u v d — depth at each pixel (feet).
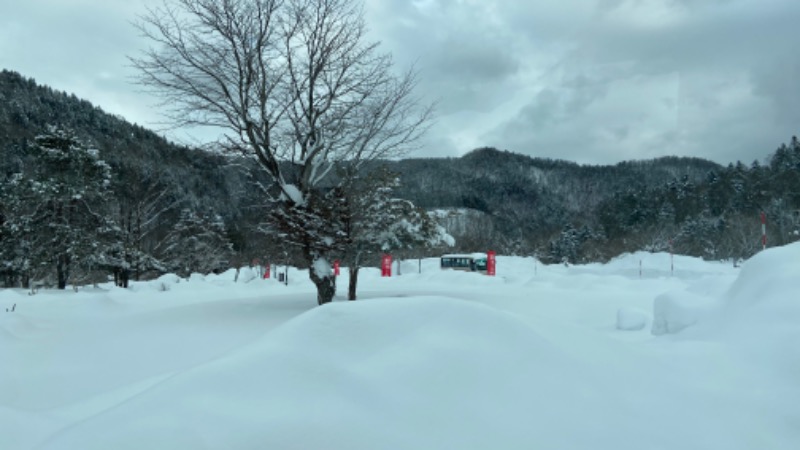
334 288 39.50
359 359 10.58
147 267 115.24
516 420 9.20
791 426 9.70
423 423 8.95
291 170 41.98
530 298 44.11
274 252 44.39
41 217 90.53
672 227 183.11
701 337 16.31
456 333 11.21
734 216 168.86
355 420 8.81
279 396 9.29
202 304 42.75
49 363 22.06
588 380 10.50
